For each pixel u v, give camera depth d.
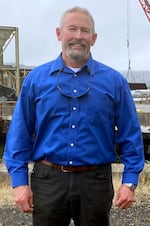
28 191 3.28
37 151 3.33
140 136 3.36
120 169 8.79
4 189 8.08
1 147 26.33
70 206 3.30
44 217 3.31
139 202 7.02
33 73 3.37
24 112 3.37
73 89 3.23
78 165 3.22
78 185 3.23
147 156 20.34
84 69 3.28
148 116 20.92
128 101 3.35
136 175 3.28
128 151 3.31
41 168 3.32
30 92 3.34
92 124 3.22
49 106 3.24
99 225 3.35
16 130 3.34
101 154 3.25
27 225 6.04
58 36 3.38
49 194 3.26
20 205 3.26
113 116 3.32
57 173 3.25
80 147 3.21
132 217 6.35
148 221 6.19
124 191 3.25
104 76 3.30
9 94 47.44
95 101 3.23
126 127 3.34
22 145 3.33
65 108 3.22
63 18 3.28
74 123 3.21
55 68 3.29
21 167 3.29
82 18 3.23
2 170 9.22
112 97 3.27
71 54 3.22
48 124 3.28
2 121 28.41
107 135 3.28
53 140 3.24
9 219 6.29
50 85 3.27
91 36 3.27
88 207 3.26
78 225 3.40
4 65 50.78
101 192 3.27
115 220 6.20
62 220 3.35
